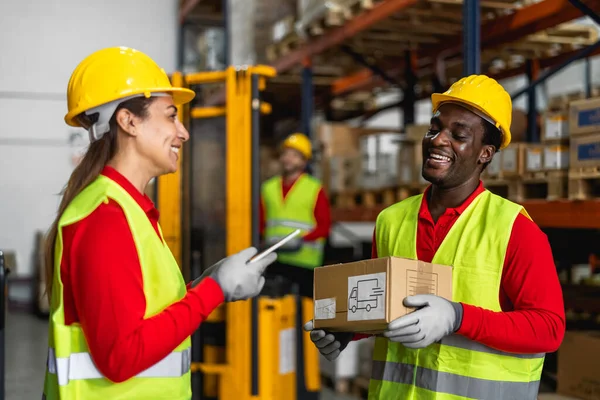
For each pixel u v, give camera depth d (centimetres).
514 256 199
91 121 194
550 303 194
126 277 173
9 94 1162
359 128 760
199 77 443
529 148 442
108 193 182
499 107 215
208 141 453
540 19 554
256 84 435
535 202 437
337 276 204
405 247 222
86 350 182
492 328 187
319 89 930
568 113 416
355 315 195
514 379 202
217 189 453
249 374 443
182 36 1241
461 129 213
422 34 667
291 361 498
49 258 190
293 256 615
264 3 829
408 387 211
